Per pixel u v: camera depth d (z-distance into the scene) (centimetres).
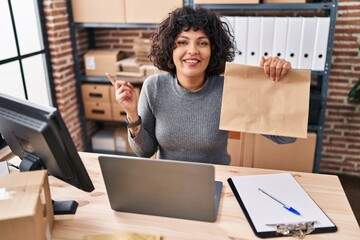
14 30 234
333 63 274
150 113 144
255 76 111
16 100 98
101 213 107
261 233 95
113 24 274
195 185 94
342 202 110
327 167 304
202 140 138
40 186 90
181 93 139
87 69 298
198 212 100
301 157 253
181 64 132
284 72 108
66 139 91
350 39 264
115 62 289
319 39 230
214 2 241
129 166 96
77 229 100
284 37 233
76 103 305
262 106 111
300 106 109
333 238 94
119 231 98
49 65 273
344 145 293
